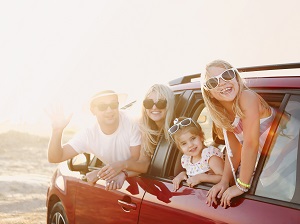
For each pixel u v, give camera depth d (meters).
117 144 4.23
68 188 5.00
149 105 3.86
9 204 9.60
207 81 3.14
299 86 3.05
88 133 4.30
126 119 4.25
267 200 2.87
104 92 4.13
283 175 2.89
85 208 4.59
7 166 16.84
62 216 5.23
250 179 3.01
